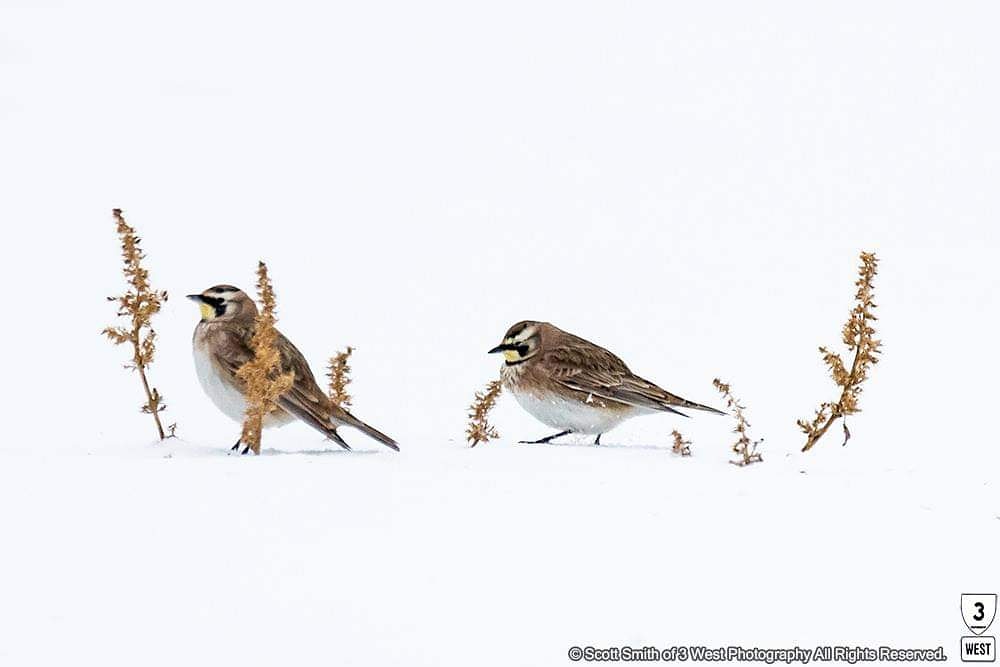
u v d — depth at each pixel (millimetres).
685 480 12680
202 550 10555
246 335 16359
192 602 9742
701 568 10547
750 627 9750
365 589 9969
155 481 12148
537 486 12273
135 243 16031
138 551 10531
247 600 9773
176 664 8938
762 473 13125
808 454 14719
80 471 12500
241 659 9023
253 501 11602
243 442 15711
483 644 9312
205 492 11836
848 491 12469
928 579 10586
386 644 9258
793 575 10531
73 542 10680
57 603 9711
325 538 10805
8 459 13172
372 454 14188
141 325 16078
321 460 13211
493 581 10148
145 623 9453
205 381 16531
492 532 11008
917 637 9758
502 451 14602
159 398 16016
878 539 11281
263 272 15039
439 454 14219
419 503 11641
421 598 9859
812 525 11508
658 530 11219
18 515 11219
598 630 9578
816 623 9844
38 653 9047
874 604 10172
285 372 15430
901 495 12391
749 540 11109
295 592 9906
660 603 9977
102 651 9102
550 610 9781
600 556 10641
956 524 11680
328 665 8992
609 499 11938
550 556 10594
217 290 16594
